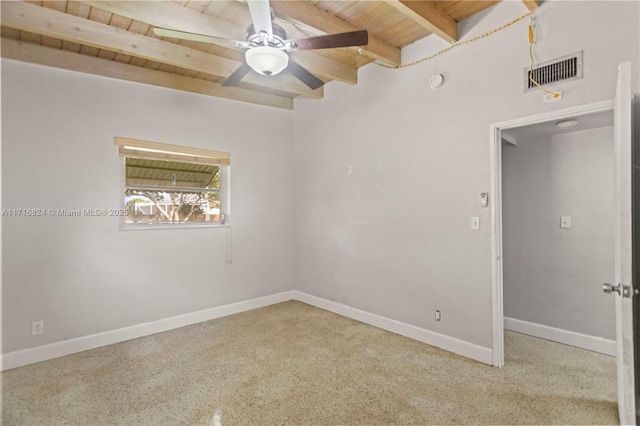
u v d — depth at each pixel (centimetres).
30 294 290
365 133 375
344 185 402
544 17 243
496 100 268
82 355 300
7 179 282
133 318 342
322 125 430
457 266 294
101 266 325
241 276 424
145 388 243
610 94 216
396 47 333
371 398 228
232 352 302
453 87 295
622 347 178
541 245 326
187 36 215
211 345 318
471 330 286
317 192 439
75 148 312
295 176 476
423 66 317
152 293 355
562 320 313
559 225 314
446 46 300
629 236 174
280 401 226
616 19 214
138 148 348
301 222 466
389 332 348
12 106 284
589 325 298
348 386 243
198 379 255
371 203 369
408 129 331
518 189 340
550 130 300
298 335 341
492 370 263
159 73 359
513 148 344
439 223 307
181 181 384
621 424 182
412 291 330
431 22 264
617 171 188
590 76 224
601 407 212
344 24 285
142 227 353
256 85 406
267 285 449
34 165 293
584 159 300
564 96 235
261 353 299
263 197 445
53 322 300
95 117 322
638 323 203
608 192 287
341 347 311
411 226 330
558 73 238
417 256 325
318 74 349
